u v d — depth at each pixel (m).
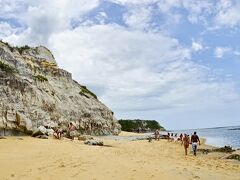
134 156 24.48
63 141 33.75
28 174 15.64
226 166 21.48
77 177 15.12
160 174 16.28
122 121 171.25
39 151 24.08
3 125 34.94
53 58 70.94
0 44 53.97
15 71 46.31
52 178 14.88
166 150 35.91
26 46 66.44
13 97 39.03
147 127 178.12
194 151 30.52
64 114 57.00
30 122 38.19
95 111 72.69
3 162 18.75
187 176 16.12
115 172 16.41
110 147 32.06
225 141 72.00
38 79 56.00
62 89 65.81
